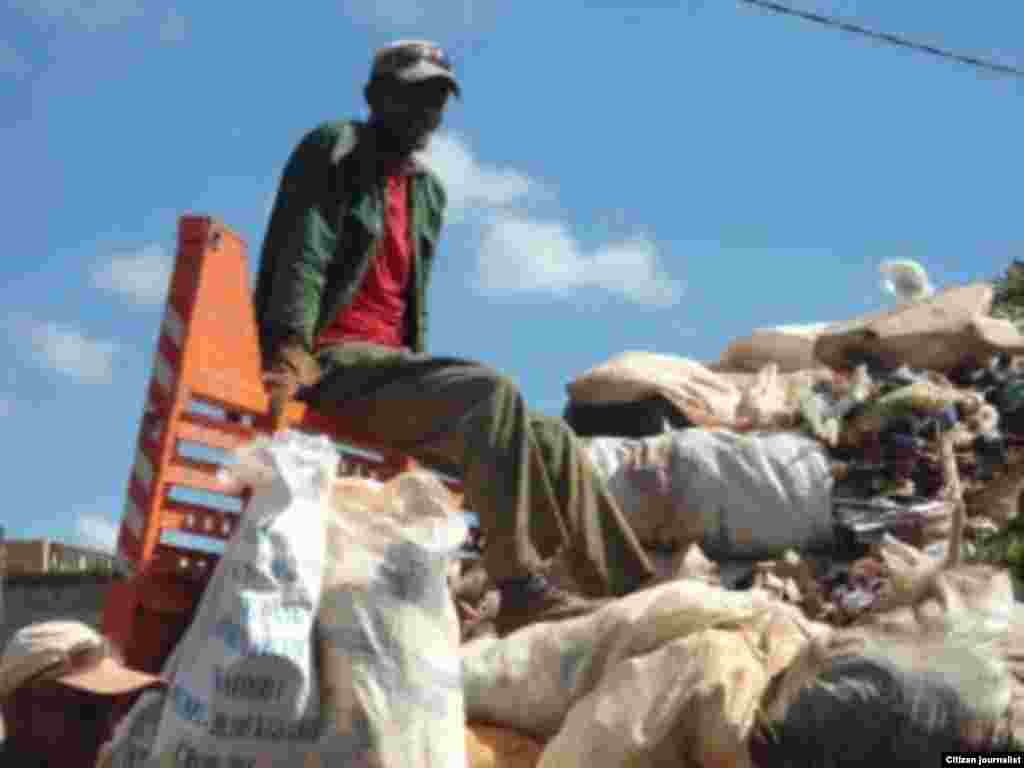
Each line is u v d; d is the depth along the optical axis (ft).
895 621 11.96
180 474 13.99
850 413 18.38
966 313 20.08
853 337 20.25
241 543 11.65
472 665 13.50
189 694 11.46
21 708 12.26
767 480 17.74
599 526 15.53
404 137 16.33
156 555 13.87
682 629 12.69
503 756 13.03
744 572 17.54
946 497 17.75
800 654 11.86
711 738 11.97
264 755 11.34
